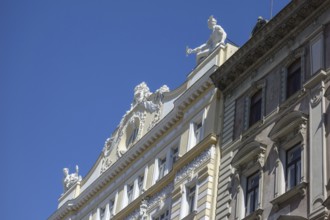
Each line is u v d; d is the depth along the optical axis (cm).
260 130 3130
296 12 3112
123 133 4859
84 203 5094
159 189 3947
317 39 2956
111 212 4597
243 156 3144
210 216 3244
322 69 2823
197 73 4022
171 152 4034
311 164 2644
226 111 3556
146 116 4578
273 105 3116
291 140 2845
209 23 4184
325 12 2980
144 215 3981
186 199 3541
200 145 3562
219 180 3312
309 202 2562
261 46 3341
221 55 3841
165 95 4409
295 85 3042
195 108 3844
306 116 2800
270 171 2906
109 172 4731
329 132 2636
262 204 2859
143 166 4309
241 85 3509
